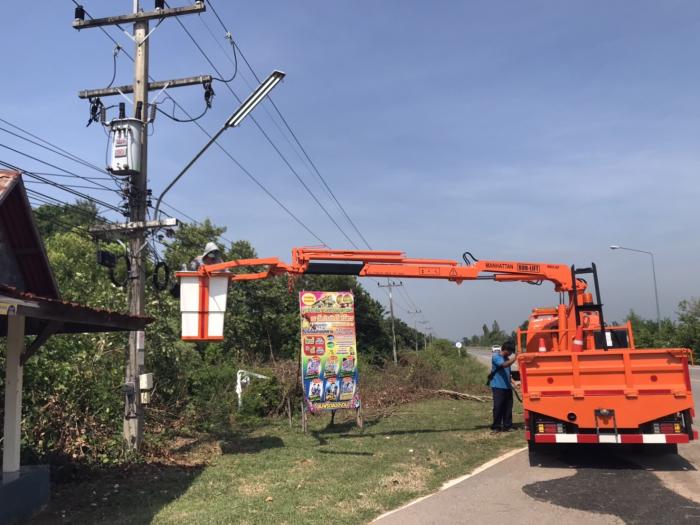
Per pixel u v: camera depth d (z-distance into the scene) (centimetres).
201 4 1076
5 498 629
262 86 990
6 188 708
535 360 903
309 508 671
